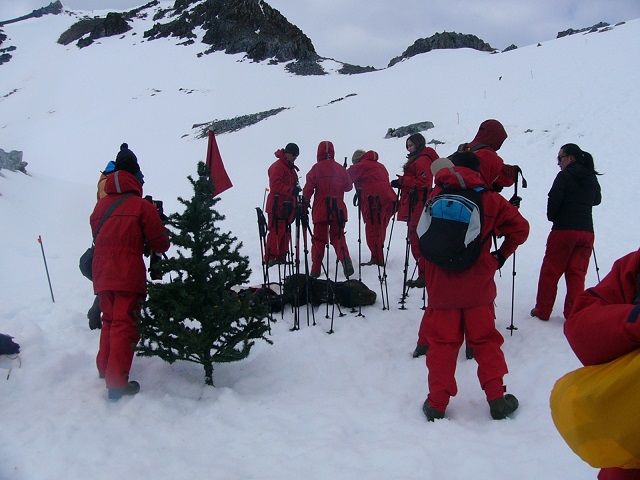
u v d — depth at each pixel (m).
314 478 3.29
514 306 6.52
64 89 71.31
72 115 60.75
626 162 14.32
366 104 35.12
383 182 8.21
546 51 34.66
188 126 48.00
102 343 4.56
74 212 14.02
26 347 5.18
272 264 8.48
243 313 4.38
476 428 3.91
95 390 4.43
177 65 73.25
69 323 6.11
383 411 4.21
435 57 55.12
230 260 4.54
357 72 65.06
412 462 3.38
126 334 4.34
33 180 17.05
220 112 51.72
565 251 5.64
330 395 4.46
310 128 32.00
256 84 61.88
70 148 45.56
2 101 72.12
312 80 60.09
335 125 31.70
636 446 1.74
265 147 30.27
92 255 4.82
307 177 7.69
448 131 23.66
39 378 4.57
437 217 3.95
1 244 9.84
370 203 8.04
